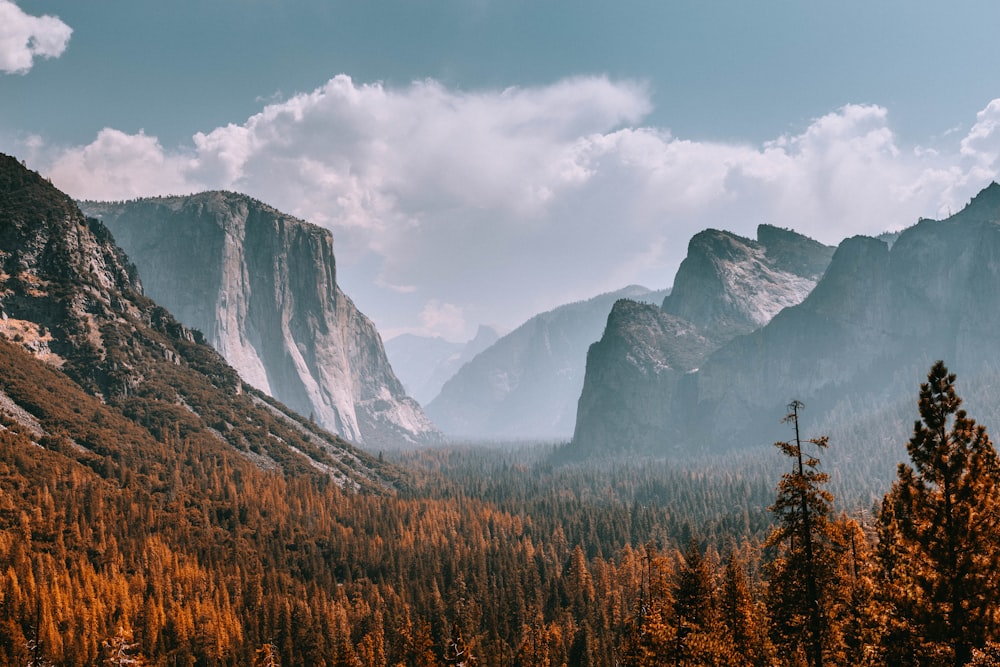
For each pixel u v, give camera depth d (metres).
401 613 153.38
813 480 47.88
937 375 43.91
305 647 141.12
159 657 128.88
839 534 50.34
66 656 119.69
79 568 143.38
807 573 48.72
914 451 44.09
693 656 62.34
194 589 151.62
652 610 83.81
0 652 113.56
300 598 159.50
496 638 131.25
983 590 40.38
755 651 68.06
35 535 152.25
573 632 137.25
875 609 46.88
